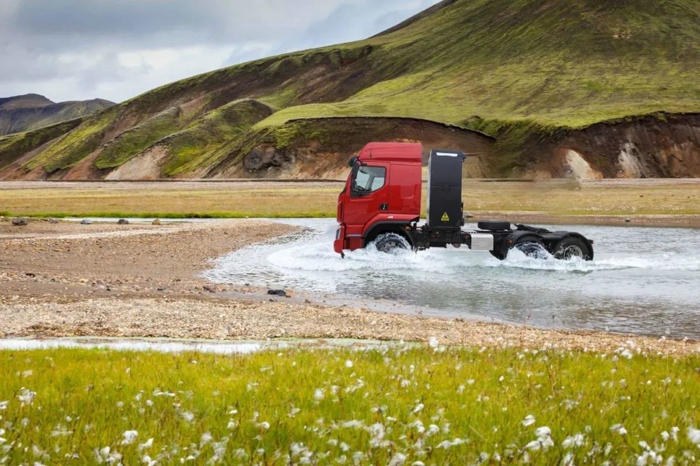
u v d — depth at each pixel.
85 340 13.80
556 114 178.88
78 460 4.79
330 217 63.50
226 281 25.03
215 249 35.75
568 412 6.23
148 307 18.45
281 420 5.84
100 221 54.62
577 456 4.91
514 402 6.74
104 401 6.66
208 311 17.97
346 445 4.76
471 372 8.44
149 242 37.81
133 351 10.96
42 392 7.08
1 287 21.94
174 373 8.23
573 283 24.61
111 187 113.69
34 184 130.00
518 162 156.62
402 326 16.30
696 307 20.08
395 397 6.85
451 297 21.67
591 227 52.53
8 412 6.11
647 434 5.55
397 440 5.31
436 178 29.16
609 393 7.28
